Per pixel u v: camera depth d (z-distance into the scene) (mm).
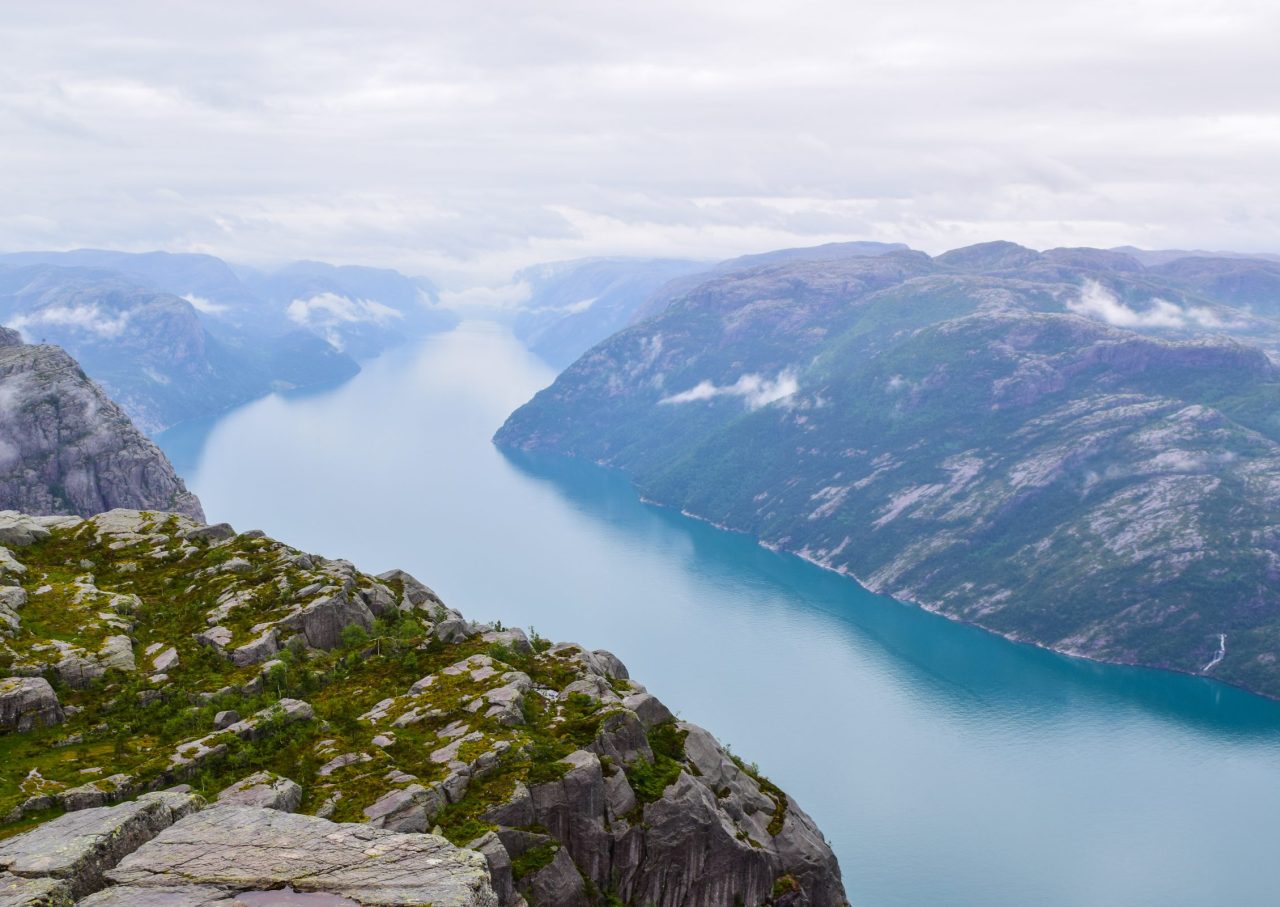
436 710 70562
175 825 35656
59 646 72625
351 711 70812
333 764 62000
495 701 71188
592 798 64688
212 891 31531
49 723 64812
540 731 70000
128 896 31188
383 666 79812
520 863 59594
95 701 68375
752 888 73000
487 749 64688
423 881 32250
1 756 59938
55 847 34688
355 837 34938
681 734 79625
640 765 70812
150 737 64125
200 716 66688
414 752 64812
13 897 31156
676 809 68625
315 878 32281
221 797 55625
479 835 57094
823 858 80750
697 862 69562
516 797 61312
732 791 79188
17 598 79438
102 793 55156
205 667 74438
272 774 58344
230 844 34312
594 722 71562
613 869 65562
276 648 78750
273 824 35656
